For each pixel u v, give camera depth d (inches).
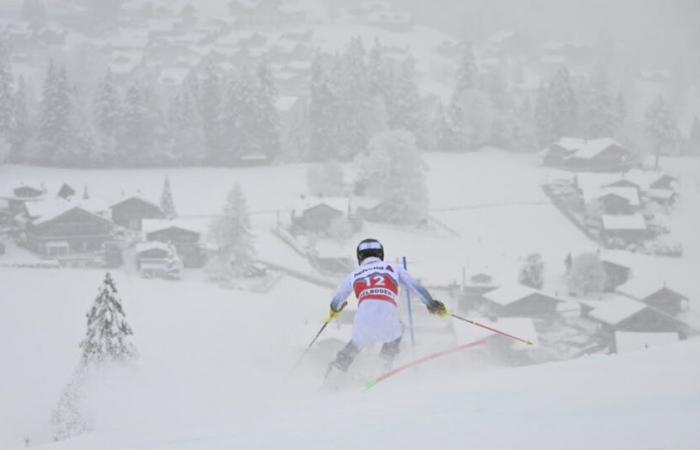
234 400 4559.5
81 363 4918.8
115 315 5044.3
